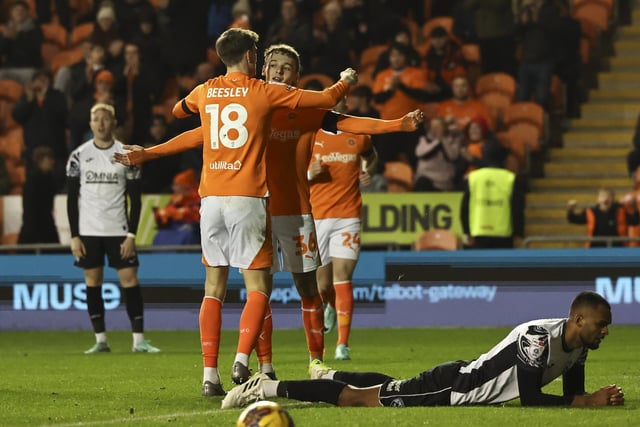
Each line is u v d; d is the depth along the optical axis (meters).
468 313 49.03
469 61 63.31
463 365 21.02
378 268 49.41
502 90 62.19
